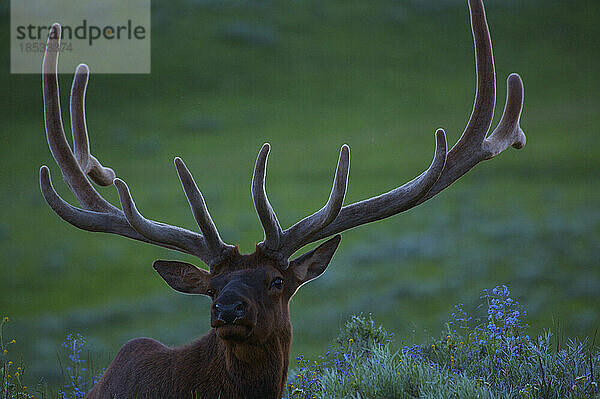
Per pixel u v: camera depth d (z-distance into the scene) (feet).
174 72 244.01
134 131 212.23
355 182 179.63
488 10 305.32
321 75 256.11
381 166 191.72
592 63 268.82
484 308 75.51
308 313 92.17
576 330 79.05
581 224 129.70
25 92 224.33
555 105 233.76
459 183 164.35
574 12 306.55
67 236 142.41
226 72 248.93
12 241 139.03
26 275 124.16
